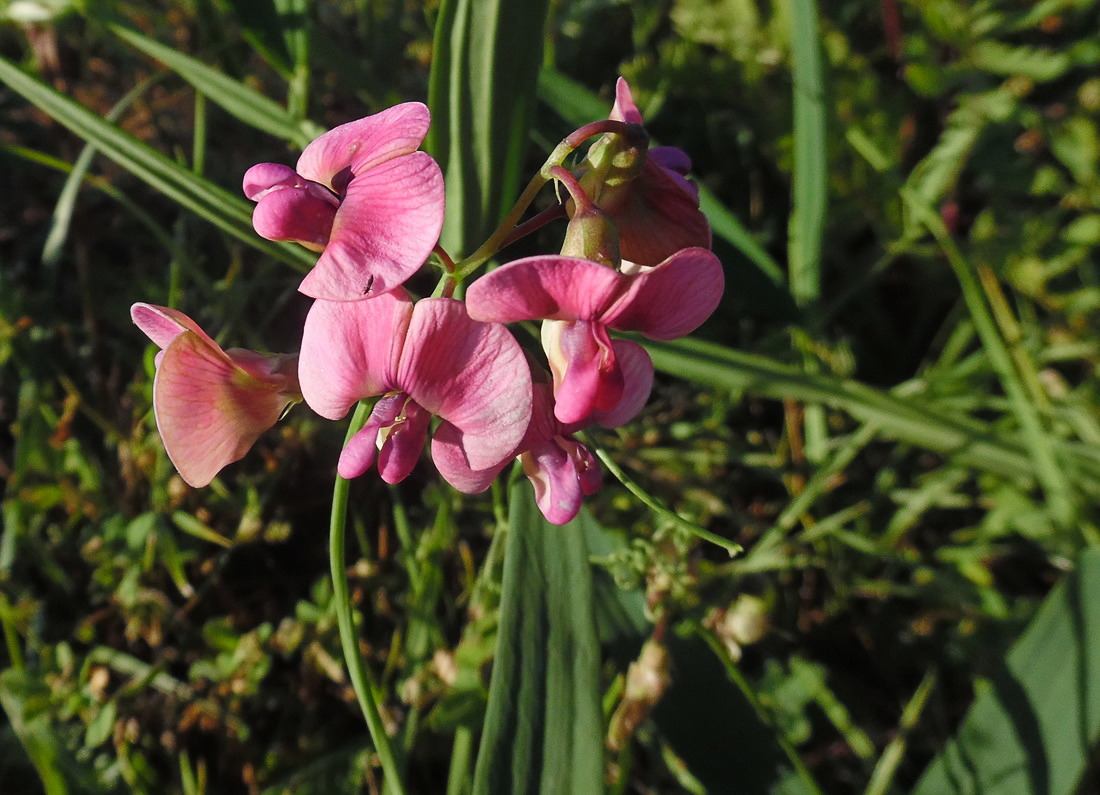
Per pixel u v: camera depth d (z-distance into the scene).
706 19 0.20
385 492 0.18
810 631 0.18
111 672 0.17
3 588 0.16
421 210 0.09
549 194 0.20
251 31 0.17
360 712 0.16
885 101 0.20
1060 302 0.19
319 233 0.09
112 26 0.17
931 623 0.17
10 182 0.22
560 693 0.12
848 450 0.17
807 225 0.18
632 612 0.15
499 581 0.16
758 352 0.20
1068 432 0.19
